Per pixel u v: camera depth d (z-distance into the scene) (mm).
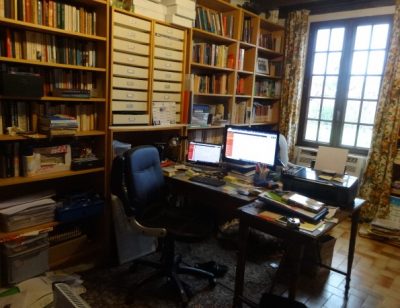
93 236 2568
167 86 2801
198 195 2346
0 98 1864
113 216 2361
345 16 3883
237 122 3789
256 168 2434
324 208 1749
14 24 1829
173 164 2785
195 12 2910
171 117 2877
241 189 2213
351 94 3967
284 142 2973
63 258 2283
